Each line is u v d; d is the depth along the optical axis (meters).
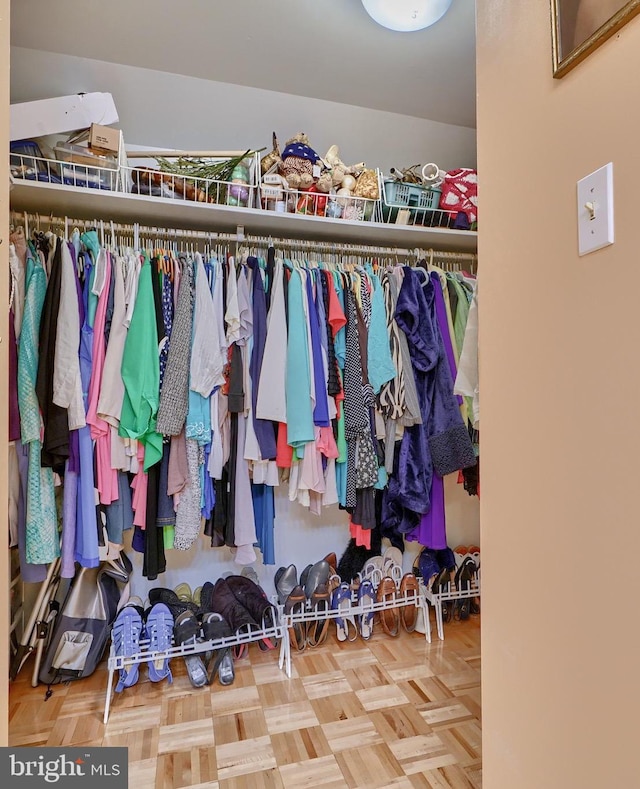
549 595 0.75
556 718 0.74
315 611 1.92
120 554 1.87
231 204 1.77
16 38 1.70
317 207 1.87
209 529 1.72
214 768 1.29
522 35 0.81
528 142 0.79
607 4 0.63
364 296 1.86
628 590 0.61
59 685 1.68
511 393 0.84
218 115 2.03
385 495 1.92
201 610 1.88
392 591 2.04
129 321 1.54
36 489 1.43
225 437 1.68
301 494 1.75
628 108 0.61
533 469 0.79
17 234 1.49
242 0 1.54
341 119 2.17
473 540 2.50
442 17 1.62
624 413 0.62
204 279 1.63
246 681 1.70
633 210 0.60
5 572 0.85
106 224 1.73
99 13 1.59
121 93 1.90
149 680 1.70
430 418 1.86
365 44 1.76
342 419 1.79
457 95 2.08
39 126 1.54
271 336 1.67
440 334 1.91
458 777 1.25
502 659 0.87
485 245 0.91
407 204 2.00
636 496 0.60
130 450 1.54
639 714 0.60
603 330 0.65
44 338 1.45
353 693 1.62
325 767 1.29
